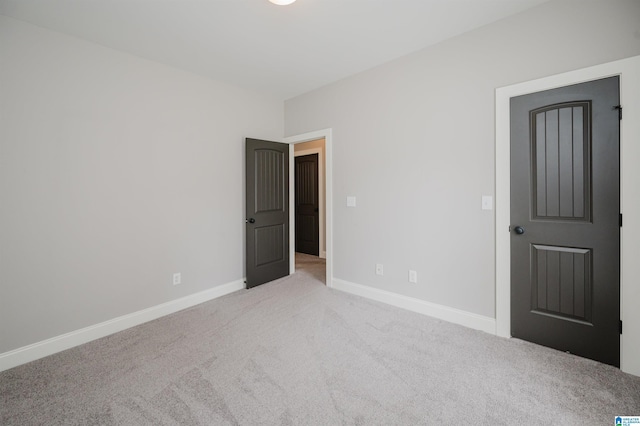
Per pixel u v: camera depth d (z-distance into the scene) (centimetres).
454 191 238
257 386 166
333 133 326
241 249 343
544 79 194
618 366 177
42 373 182
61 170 212
